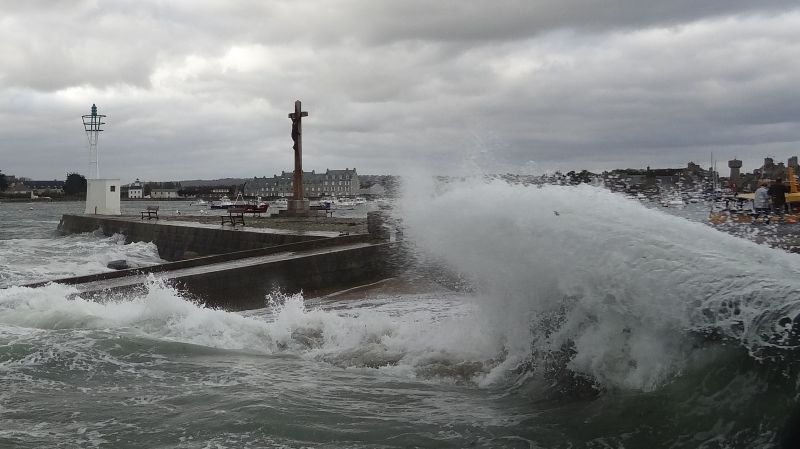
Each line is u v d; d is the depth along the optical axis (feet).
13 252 86.12
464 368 20.84
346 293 46.34
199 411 17.17
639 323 16.62
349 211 230.07
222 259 49.98
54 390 19.38
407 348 23.56
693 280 16.05
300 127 120.06
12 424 16.44
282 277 47.37
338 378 20.63
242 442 15.02
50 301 32.91
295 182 120.67
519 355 20.22
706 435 13.71
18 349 23.56
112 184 149.18
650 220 19.53
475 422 16.01
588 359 17.52
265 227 86.63
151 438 15.38
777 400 13.42
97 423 16.46
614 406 15.66
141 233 105.29
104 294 37.55
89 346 24.17
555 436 14.79
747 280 15.38
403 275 47.34
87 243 107.14
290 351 24.77
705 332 15.26
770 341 14.03
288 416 16.62
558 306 18.92
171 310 28.71
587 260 18.33
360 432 15.52
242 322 27.68
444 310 32.27
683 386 15.12
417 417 16.51
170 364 22.38
